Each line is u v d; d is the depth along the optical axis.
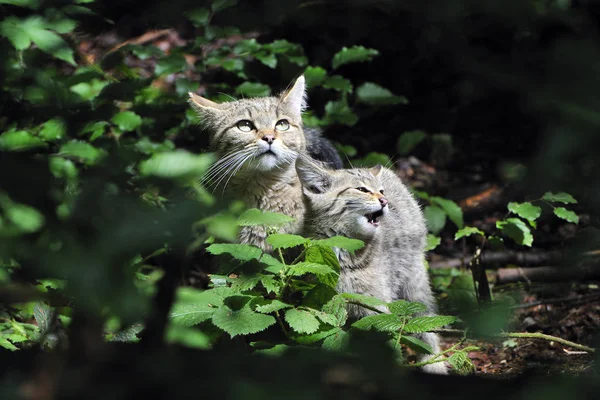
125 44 13.29
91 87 10.65
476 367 9.83
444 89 18.80
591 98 8.52
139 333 6.38
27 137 6.25
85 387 3.18
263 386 3.17
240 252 7.41
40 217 3.76
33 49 9.20
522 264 13.36
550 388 3.32
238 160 10.20
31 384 3.29
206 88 14.55
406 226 10.79
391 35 18.77
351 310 9.05
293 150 10.54
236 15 18.23
